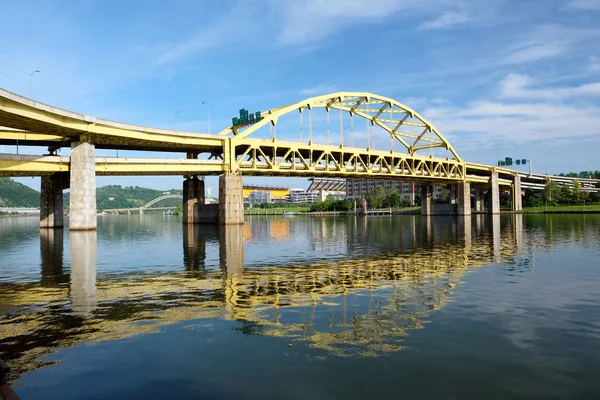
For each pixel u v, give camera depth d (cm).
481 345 1054
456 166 13512
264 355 992
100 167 6462
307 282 1961
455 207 14150
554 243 3866
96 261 2900
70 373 902
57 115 5538
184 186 8969
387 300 1553
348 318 1305
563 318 1299
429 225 8044
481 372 889
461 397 777
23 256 3266
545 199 17725
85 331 1196
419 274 2169
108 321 1299
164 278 2131
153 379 866
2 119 5216
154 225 10381
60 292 1783
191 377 874
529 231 5634
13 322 1298
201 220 8788
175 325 1245
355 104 10556
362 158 11525
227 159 7850
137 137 6694
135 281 2050
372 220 11912
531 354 993
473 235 5062
